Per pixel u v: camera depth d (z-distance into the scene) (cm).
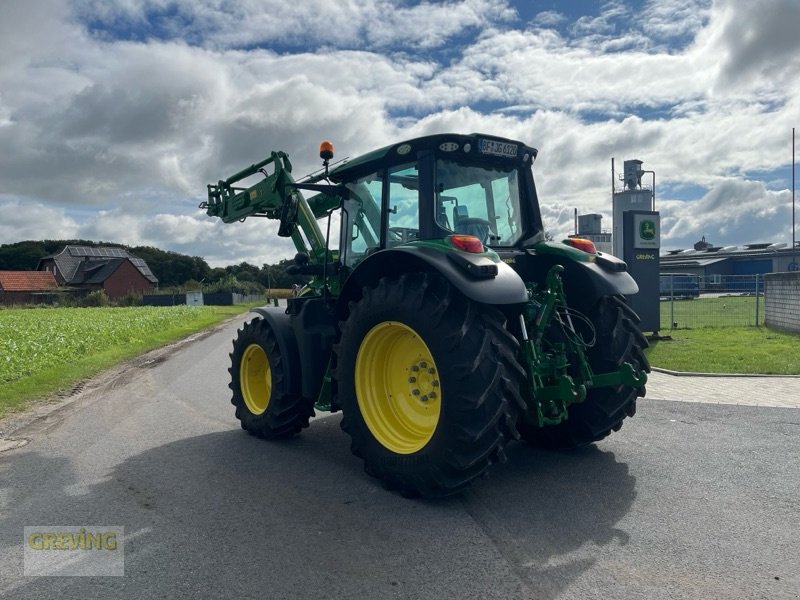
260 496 453
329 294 603
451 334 409
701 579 314
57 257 7906
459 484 415
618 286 514
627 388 524
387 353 479
